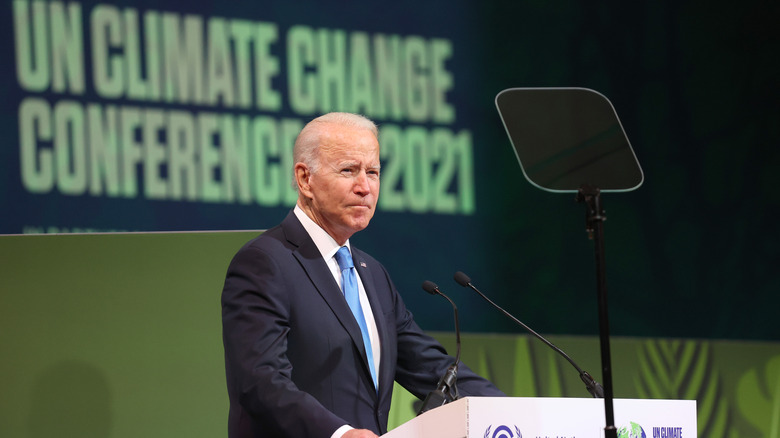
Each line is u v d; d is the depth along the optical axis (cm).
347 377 623
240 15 1325
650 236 1539
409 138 1415
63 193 1220
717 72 1602
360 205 649
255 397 572
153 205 1261
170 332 799
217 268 813
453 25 1458
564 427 518
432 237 1420
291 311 623
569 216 1496
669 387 1157
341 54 1380
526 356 1132
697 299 1548
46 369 779
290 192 1331
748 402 1175
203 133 1293
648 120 1562
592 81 1538
